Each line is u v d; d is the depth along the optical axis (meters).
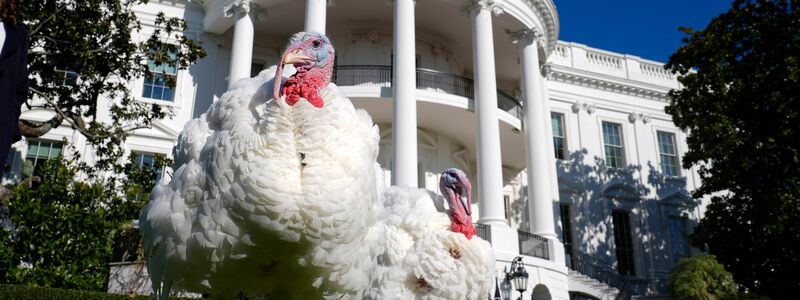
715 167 15.76
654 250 23.03
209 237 3.00
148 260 3.36
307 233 3.00
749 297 14.64
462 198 5.80
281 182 2.92
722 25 15.73
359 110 3.63
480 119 15.98
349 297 3.42
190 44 12.52
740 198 15.50
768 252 14.65
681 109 16.47
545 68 20.73
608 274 20.14
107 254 9.99
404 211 5.26
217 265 3.08
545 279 15.45
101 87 12.41
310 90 3.27
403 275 4.98
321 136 3.07
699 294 14.79
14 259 9.35
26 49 2.79
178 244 3.10
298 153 3.05
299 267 3.18
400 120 14.91
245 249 3.02
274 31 19.58
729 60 15.69
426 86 18.39
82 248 9.73
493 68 16.50
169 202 3.16
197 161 3.17
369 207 3.27
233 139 3.02
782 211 13.55
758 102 14.63
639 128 24.61
